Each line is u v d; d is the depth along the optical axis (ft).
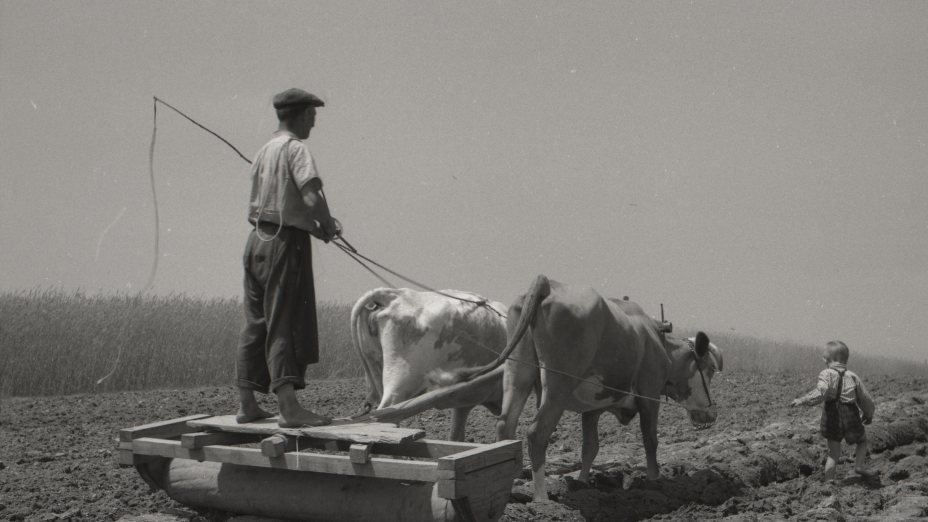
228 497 21.86
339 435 19.48
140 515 23.18
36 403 52.85
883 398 59.41
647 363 29.84
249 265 21.54
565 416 50.65
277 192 21.25
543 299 26.84
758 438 39.19
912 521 25.94
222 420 22.45
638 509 27.22
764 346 99.76
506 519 23.80
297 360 21.02
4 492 27.94
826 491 30.35
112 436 41.16
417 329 28.73
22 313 61.57
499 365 26.50
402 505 19.57
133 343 63.10
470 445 20.18
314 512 20.71
